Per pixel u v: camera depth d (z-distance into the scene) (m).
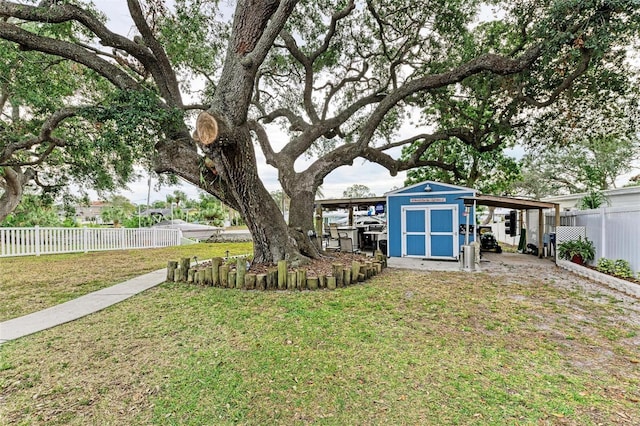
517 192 24.42
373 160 10.41
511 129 10.45
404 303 5.29
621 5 5.62
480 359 3.26
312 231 9.62
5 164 10.19
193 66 10.05
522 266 9.48
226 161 6.32
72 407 2.48
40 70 8.24
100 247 13.69
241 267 6.41
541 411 2.39
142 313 4.81
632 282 6.23
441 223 11.19
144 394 2.65
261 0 5.84
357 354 3.36
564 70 7.25
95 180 13.30
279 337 3.83
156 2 7.54
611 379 2.88
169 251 13.88
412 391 2.67
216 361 3.22
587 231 9.15
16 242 11.50
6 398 2.60
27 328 4.18
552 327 4.20
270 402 2.52
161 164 7.53
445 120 12.97
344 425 2.24
